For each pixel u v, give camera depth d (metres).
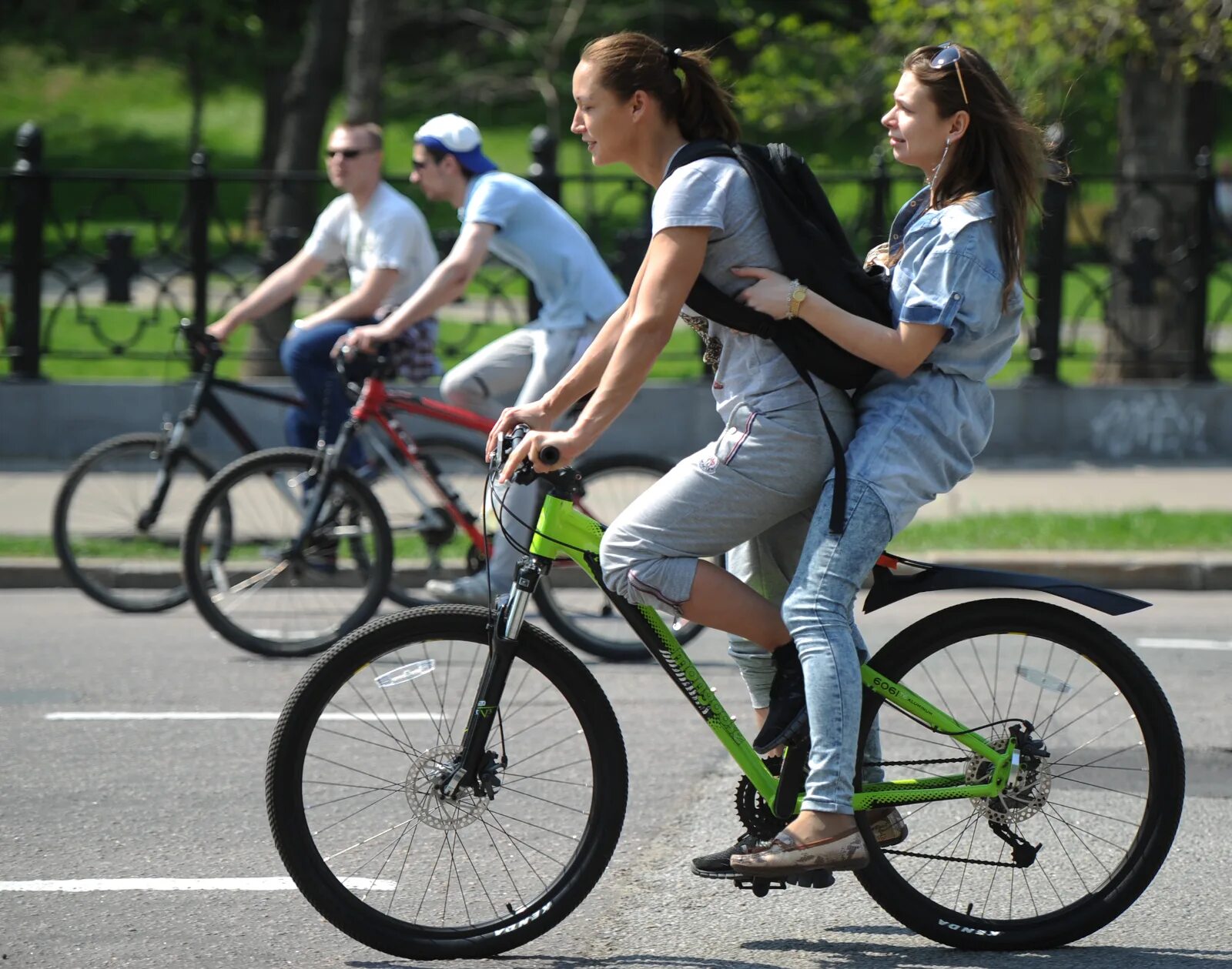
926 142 13.75
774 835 14.21
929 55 13.84
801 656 13.54
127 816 18.05
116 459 29.64
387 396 26.55
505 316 50.69
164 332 58.53
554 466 13.52
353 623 26.42
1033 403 44.09
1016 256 13.59
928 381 13.73
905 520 13.66
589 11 106.44
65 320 52.94
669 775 19.80
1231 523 34.88
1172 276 47.25
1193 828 17.92
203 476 29.95
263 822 17.86
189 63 113.00
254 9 109.69
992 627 14.38
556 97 100.25
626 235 43.28
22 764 20.02
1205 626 29.00
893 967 14.12
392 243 27.92
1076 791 17.22
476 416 26.70
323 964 14.09
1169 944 14.71
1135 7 43.19
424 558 30.62
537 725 14.77
